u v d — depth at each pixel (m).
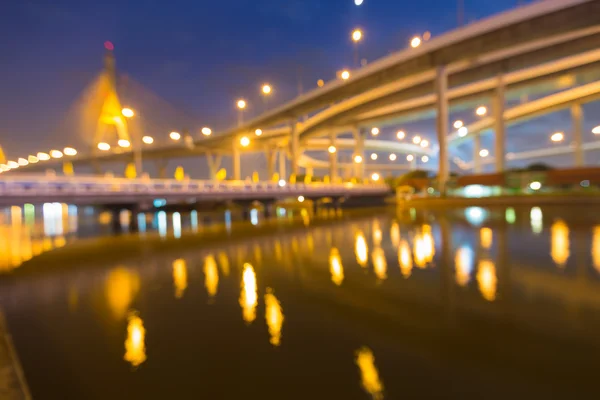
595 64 51.25
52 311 9.54
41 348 7.16
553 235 17.62
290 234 23.91
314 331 7.44
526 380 5.25
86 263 16.19
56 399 5.25
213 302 9.73
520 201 35.00
